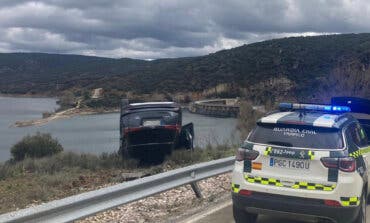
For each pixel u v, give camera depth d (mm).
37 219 5895
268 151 6902
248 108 23516
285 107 7871
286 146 6859
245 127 22453
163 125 15688
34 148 18250
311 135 6855
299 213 6707
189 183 9297
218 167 10461
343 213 6570
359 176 6836
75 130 66688
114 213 8594
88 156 15812
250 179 7000
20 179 12461
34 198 10008
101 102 133750
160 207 9109
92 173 13758
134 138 15680
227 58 134500
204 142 20359
